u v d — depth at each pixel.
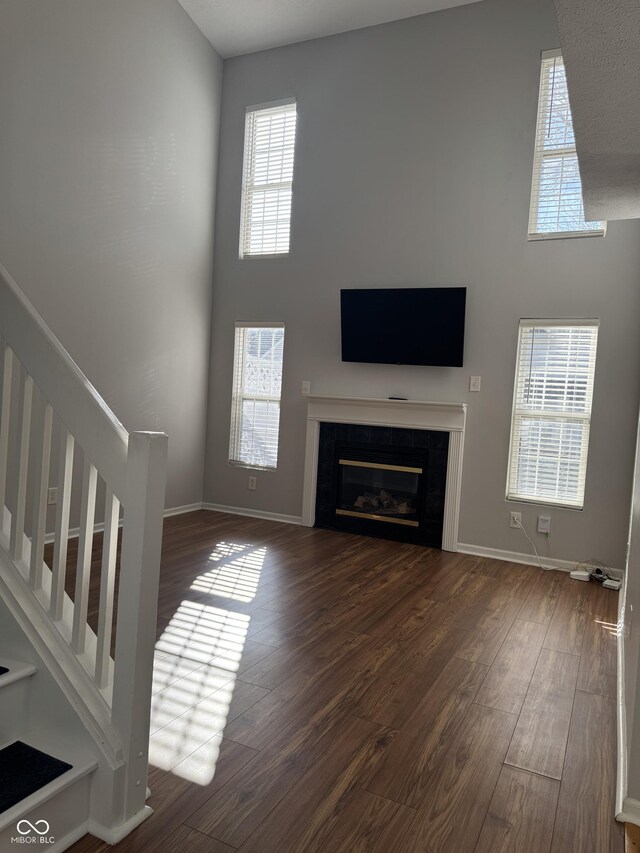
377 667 2.85
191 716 2.32
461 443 5.05
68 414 1.80
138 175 5.11
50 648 1.76
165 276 5.51
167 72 5.34
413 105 5.25
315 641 3.11
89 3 4.50
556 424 4.81
